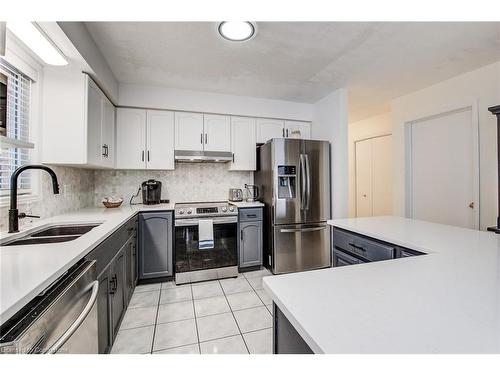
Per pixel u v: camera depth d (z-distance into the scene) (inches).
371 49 82.5
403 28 70.3
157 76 102.4
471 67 96.0
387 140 162.4
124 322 75.2
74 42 61.3
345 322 22.0
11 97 62.9
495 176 92.6
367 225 67.6
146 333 70.0
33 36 53.9
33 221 67.5
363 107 147.2
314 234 119.9
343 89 117.3
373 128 171.2
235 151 127.6
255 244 118.2
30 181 69.8
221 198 135.9
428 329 20.9
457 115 107.3
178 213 104.7
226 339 67.6
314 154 120.5
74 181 94.3
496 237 54.4
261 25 68.5
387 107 147.0
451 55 86.8
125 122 110.3
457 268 35.6
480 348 18.5
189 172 130.9
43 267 34.7
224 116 126.0
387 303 25.4
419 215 123.4
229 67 94.9
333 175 123.1
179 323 74.9
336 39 76.0
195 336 68.8
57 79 73.0
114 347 63.7
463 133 105.2
